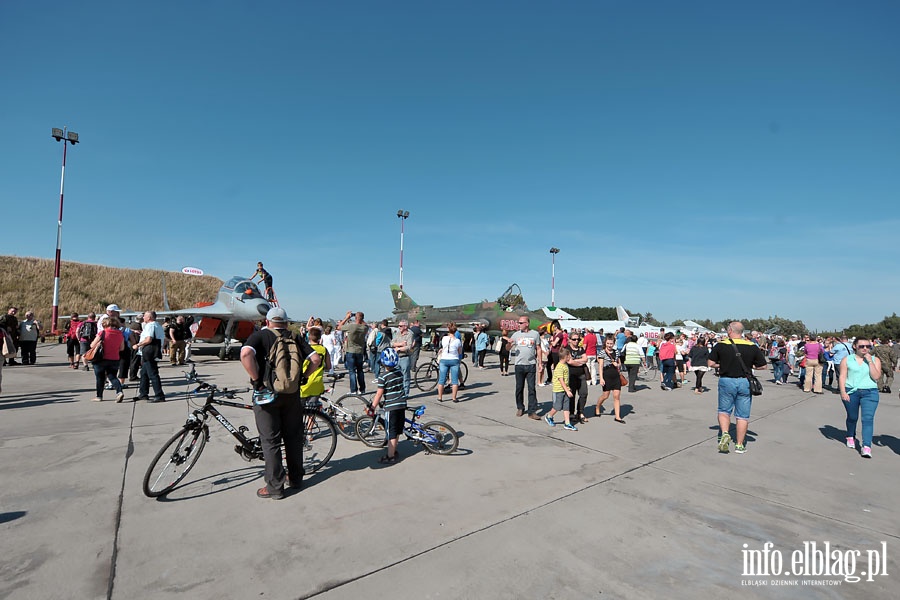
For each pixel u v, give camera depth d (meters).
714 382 14.30
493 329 23.14
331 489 4.36
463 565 2.99
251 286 17.77
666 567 3.04
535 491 4.38
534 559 3.09
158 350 8.44
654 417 8.23
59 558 2.97
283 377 3.92
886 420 8.41
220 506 3.89
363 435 5.87
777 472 5.15
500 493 4.31
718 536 3.53
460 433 6.68
